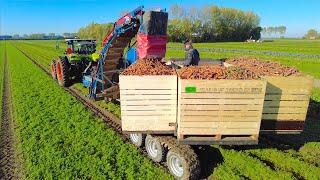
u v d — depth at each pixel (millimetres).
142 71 7352
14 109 13383
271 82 7316
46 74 22984
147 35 10266
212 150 8695
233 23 117188
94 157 8180
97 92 13047
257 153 8531
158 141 7719
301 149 8805
